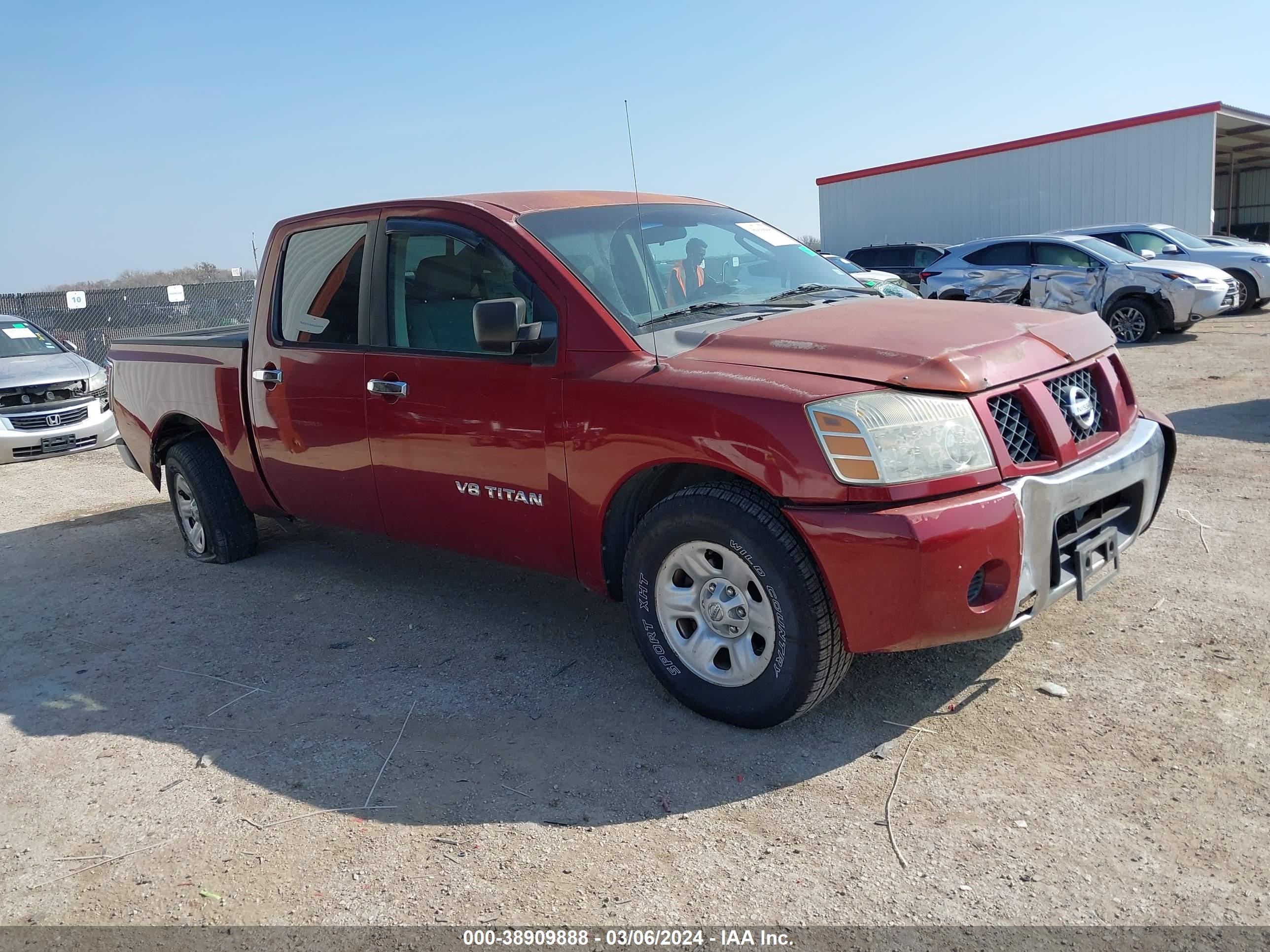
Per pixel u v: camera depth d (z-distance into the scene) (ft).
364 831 9.89
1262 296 54.60
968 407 10.16
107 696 13.66
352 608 16.44
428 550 19.45
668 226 14.37
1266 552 15.80
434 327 13.61
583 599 16.16
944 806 9.64
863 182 89.81
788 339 11.28
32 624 16.87
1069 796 9.64
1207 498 19.15
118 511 25.55
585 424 11.69
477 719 12.16
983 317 12.21
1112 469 11.21
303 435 15.65
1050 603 10.77
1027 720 11.12
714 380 10.71
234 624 16.07
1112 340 12.86
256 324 16.49
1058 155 76.84
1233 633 12.88
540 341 12.15
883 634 9.88
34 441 35.40
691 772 10.59
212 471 18.83
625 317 12.04
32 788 11.23
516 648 14.28
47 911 8.98
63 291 57.77
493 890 8.82
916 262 71.82
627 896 8.63
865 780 10.19
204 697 13.38
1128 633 13.14
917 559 9.57
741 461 10.31
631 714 12.01
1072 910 8.09
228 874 9.34
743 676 11.05
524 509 12.76
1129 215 73.82
